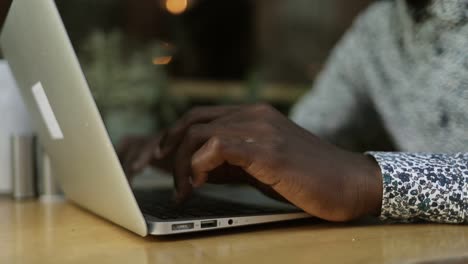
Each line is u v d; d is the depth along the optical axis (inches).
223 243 23.0
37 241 24.5
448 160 27.3
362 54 53.6
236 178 29.9
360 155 27.2
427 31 39.4
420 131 41.5
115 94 72.2
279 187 24.5
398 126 46.0
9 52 34.4
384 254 20.5
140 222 22.2
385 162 26.2
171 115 80.9
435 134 39.2
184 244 23.0
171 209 29.0
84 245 23.4
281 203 33.0
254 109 27.5
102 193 25.2
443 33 37.7
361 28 54.5
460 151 36.4
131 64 77.0
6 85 44.9
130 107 74.4
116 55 74.9
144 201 33.6
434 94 38.9
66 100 23.5
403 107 44.5
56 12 20.9
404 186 25.6
